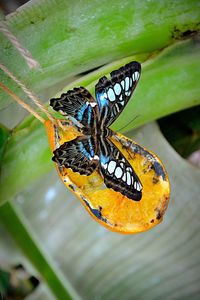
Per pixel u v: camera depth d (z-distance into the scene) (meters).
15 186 0.79
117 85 0.67
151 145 0.93
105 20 0.73
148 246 0.95
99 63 0.76
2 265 0.97
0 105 0.74
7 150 0.77
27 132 0.76
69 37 0.73
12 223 0.92
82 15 0.73
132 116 0.77
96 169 0.68
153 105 0.78
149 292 0.95
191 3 0.73
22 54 0.69
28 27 0.72
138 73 0.68
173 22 0.74
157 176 0.69
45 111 0.66
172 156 0.92
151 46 0.76
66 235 0.97
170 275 0.94
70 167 0.64
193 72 0.77
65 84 0.94
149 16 0.74
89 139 0.66
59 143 0.66
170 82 0.77
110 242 0.96
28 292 1.03
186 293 0.94
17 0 0.99
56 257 0.96
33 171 0.78
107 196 0.68
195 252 0.94
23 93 0.74
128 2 0.73
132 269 0.95
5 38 0.71
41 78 0.74
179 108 0.79
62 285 0.93
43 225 0.97
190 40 0.76
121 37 0.74
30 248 0.93
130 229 0.67
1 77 0.72
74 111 0.66
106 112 0.67
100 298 0.95
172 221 0.94
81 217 0.97
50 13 0.72
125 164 0.67
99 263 0.96
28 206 0.98
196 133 0.92
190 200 0.94
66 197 0.98
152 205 0.68
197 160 0.95
